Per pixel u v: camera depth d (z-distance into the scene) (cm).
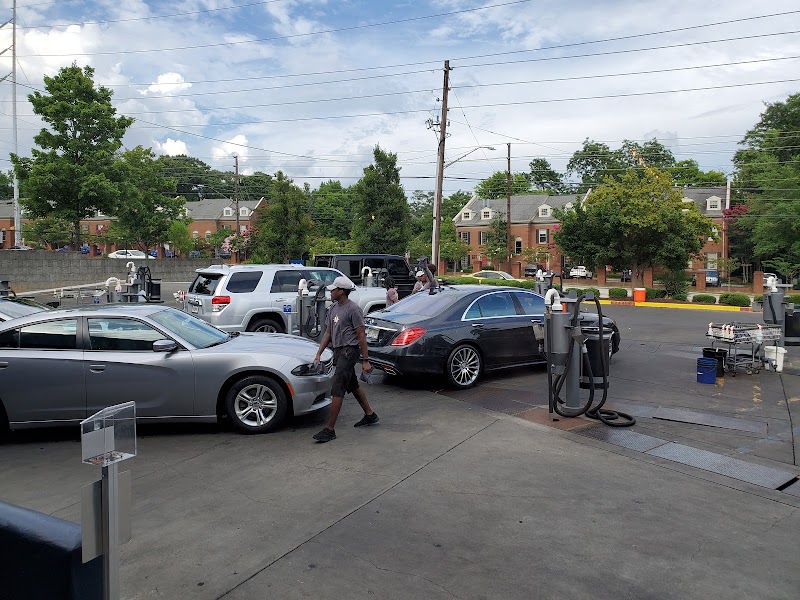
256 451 612
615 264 3253
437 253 2981
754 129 5931
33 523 238
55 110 2750
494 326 919
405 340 860
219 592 353
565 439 640
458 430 673
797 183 4253
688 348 1308
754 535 425
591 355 725
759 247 4441
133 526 441
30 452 625
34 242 4869
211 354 671
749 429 682
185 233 5309
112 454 238
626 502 479
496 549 402
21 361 644
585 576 369
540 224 6194
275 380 676
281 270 1285
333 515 455
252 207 7494
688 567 380
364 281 1472
